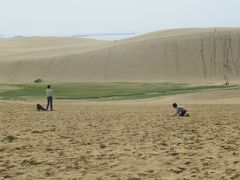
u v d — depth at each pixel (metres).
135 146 13.69
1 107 33.66
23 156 12.24
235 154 12.03
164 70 105.81
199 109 30.83
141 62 109.00
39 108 30.41
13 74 109.94
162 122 21.23
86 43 175.25
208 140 14.75
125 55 112.06
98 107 35.19
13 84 74.81
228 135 15.99
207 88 64.44
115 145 13.98
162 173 9.81
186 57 110.94
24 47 167.38
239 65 108.38
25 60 115.44
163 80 101.12
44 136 16.17
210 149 12.91
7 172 10.16
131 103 42.53
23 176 9.75
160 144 14.02
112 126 19.56
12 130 18.02
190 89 62.66
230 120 21.88
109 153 12.51
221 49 113.94
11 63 114.50
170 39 119.31
